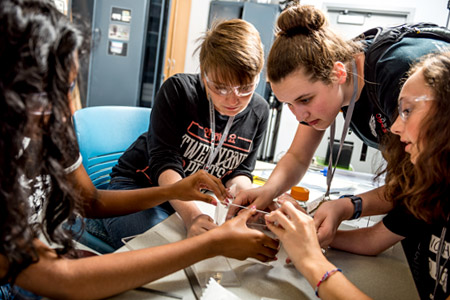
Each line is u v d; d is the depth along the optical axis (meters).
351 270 0.84
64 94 0.56
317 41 0.86
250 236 0.79
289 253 0.75
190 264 0.71
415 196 0.67
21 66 0.48
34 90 0.51
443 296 0.70
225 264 0.80
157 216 1.13
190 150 1.34
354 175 1.83
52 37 0.51
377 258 0.92
